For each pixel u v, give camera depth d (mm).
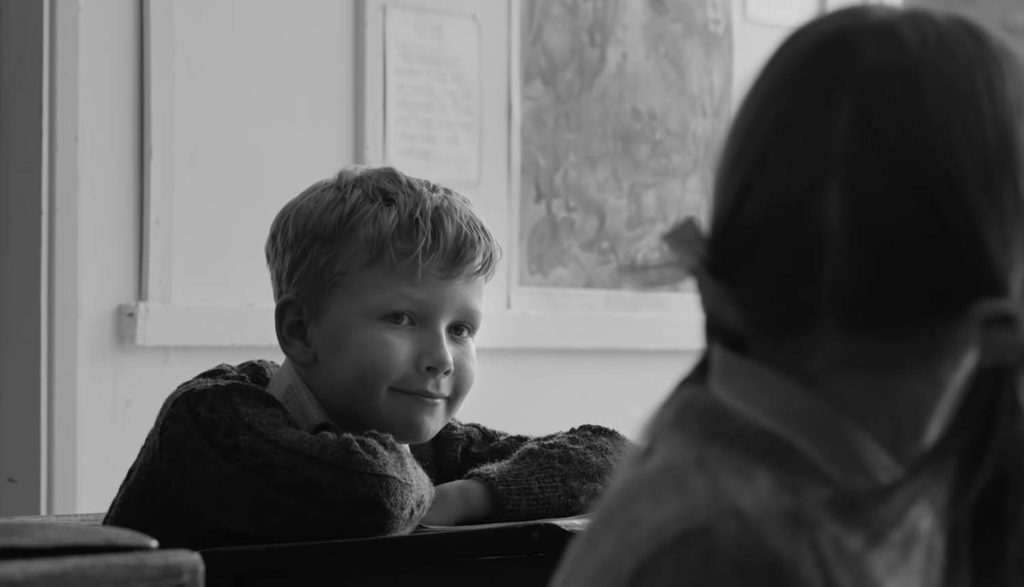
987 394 814
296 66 4348
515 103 4859
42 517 1949
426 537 1511
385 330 1807
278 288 1899
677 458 762
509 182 4848
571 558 785
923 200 739
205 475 1641
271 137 4297
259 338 4215
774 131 778
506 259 4844
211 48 4176
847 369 761
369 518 1628
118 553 1130
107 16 3986
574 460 1945
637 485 768
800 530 709
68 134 3893
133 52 4035
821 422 747
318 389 1856
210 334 4117
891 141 744
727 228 795
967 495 816
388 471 1645
